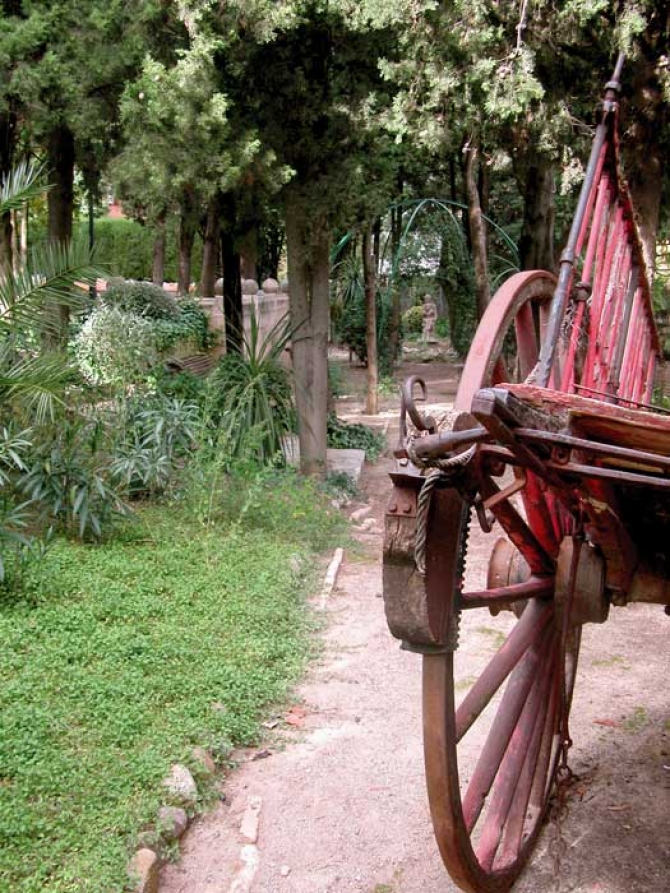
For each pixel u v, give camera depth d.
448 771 2.73
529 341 3.49
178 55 7.94
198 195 7.96
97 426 7.09
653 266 8.95
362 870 3.54
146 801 3.59
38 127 8.20
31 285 5.98
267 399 9.15
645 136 8.33
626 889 3.39
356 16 7.52
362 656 5.50
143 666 4.72
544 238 14.43
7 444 6.07
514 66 7.29
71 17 7.82
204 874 3.48
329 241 9.15
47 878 3.10
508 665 3.26
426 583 2.60
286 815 3.86
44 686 4.33
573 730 4.60
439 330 28.58
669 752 4.38
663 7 7.44
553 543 3.46
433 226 18.67
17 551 5.73
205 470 7.77
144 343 8.91
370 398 15.80
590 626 6.11
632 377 4.25
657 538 3.29
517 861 3.26
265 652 5.15
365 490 10.24
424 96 7.73
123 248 29.59
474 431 2.44
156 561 6.42
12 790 3.49
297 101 8.25
